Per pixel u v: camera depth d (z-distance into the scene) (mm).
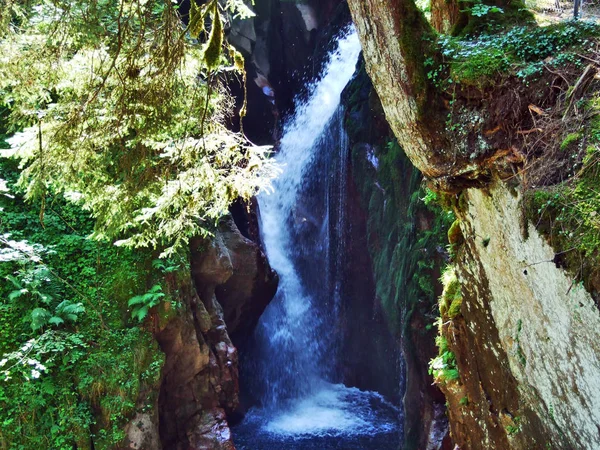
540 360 4086
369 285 13133
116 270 8758
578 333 3473
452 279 6160
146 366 8320
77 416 7609
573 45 3697
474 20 4246
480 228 4625
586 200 3234
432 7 4895
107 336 8250
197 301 9516
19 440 7230
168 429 8938
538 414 4336
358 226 13273
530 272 3885
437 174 4316
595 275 3102
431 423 9242
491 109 3850
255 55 17156
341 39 16375
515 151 3771
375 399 12953
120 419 7891
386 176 11625
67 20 4516
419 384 9742
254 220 14242
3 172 8945
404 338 9922
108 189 5070
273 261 15109
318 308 14789
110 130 4645
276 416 12523
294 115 17266
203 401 9289
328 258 14484
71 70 4660
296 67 18047
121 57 4699
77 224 9062
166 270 8812
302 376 14148
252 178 5066
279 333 14172
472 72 3807
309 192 15352
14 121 5055
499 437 5168
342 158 13797
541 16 5324
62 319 8039
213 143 4984
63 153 4676
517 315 4328
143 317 8398
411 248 10062
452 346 5871
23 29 4758
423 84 4016
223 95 5340
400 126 4262
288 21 17797
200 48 4867
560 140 3506
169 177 5121
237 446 10914
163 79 4535
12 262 8234
